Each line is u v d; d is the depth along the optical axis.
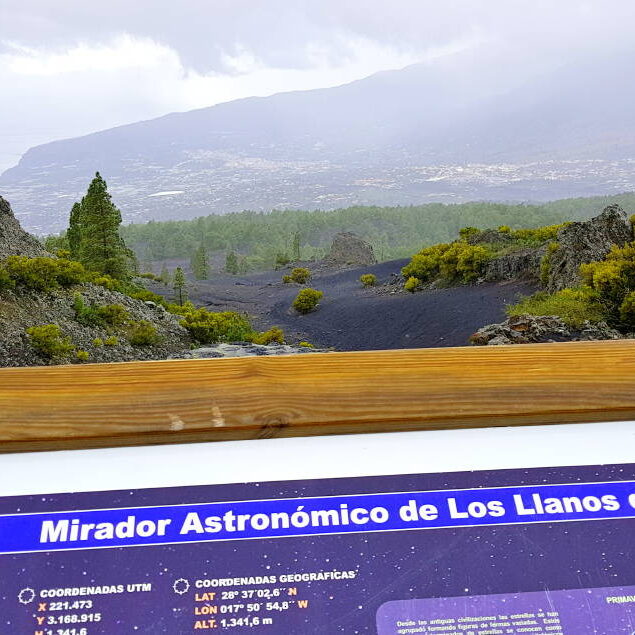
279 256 88.50
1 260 24.98
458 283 33.00
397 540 0.91
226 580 0.87
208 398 1.06
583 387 1.10
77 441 1.02
